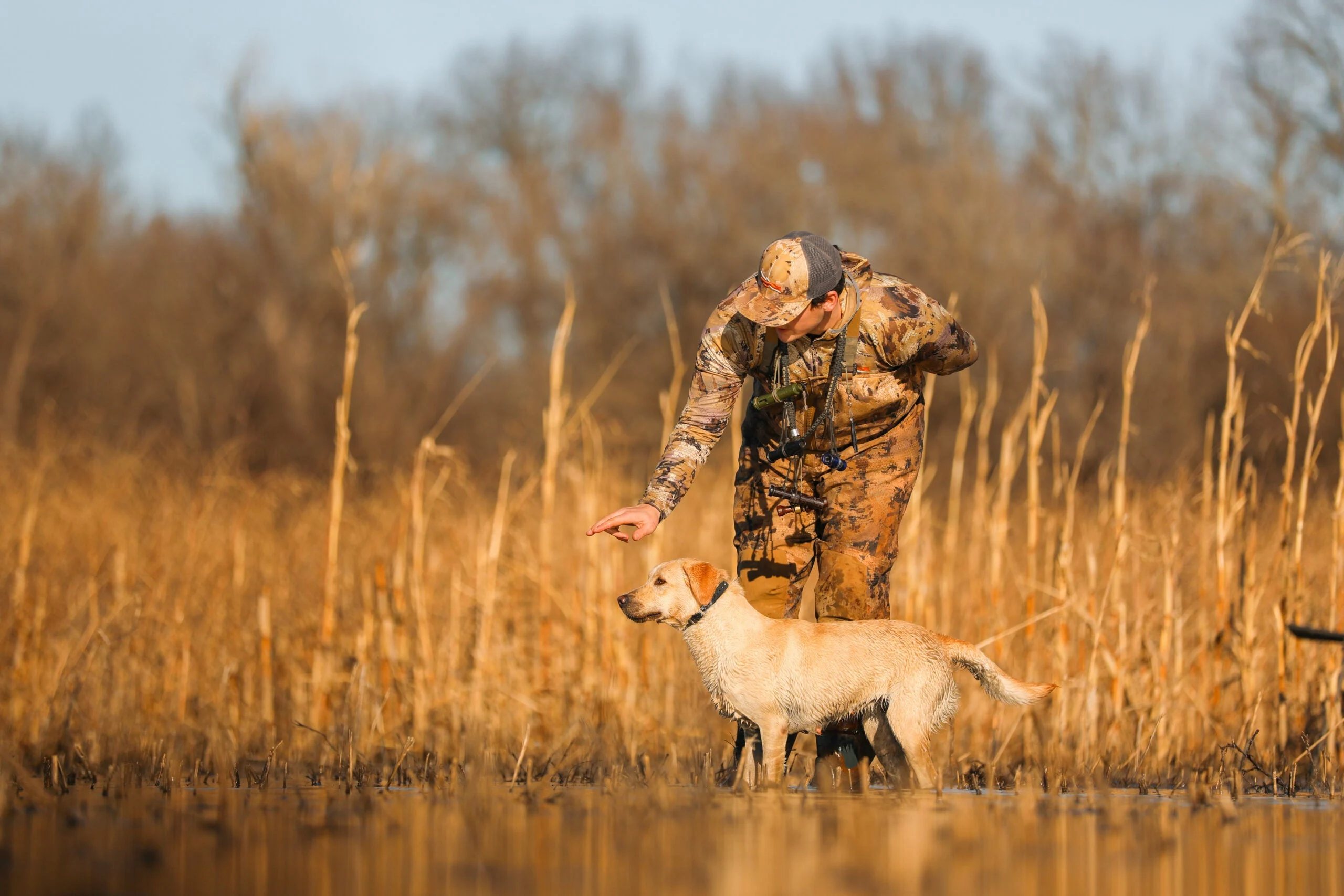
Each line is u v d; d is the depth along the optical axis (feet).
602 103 349.61
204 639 85.61
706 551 94.12
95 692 73.92
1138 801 50.72
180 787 53.57
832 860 34.53
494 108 378.12
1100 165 270.87
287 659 84.43
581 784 57.52
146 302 308.40
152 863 33.55
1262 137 222.07
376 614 82.94
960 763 65.10
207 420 276.62
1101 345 233.35
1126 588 79.10
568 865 33.55
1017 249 262.47
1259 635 73.92
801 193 313.32
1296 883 32.04
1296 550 68.80
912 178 292.81
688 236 319.68
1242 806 49.08
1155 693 70.44
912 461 58.49
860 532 57.98
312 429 284.20
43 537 94.94
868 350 55.52
